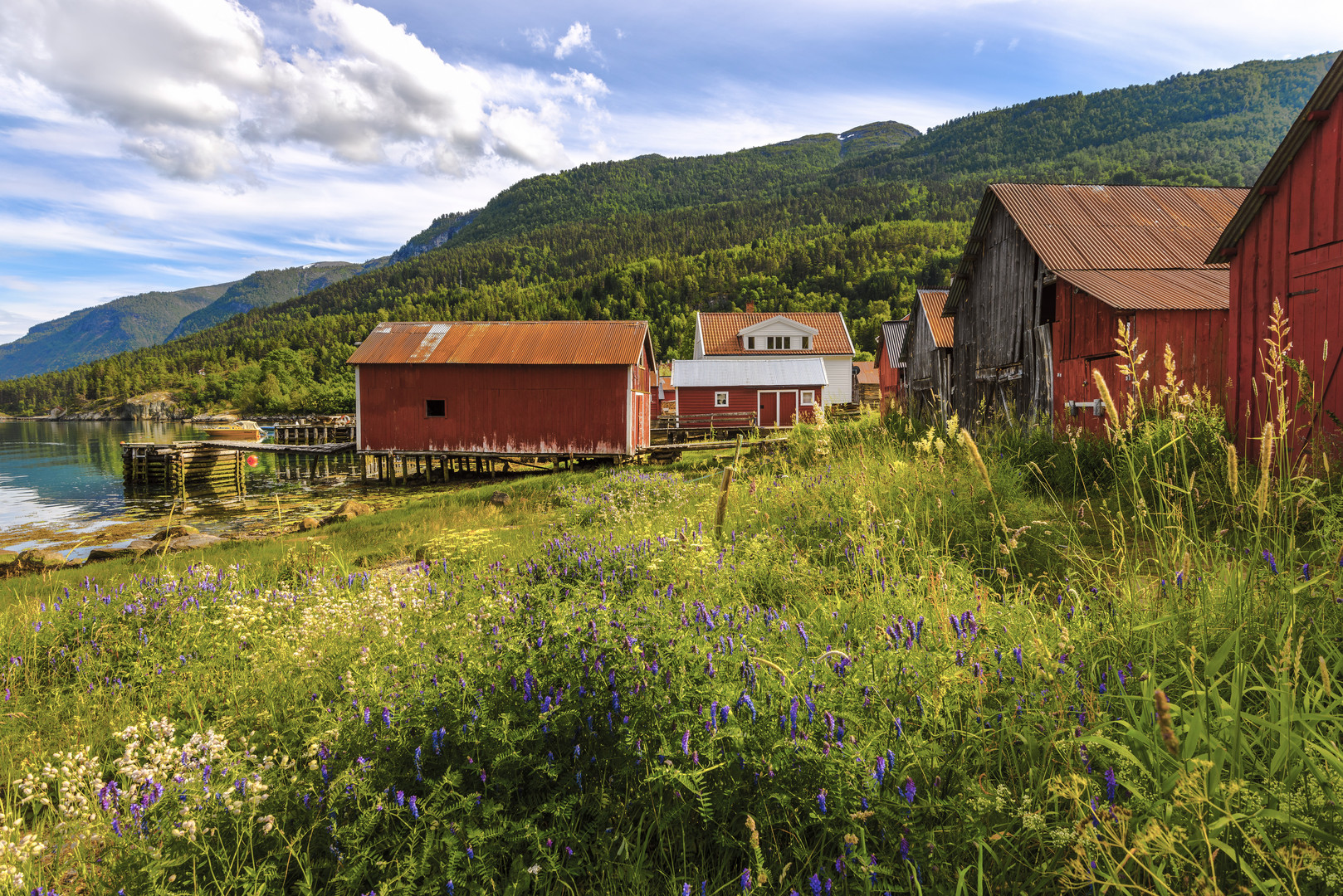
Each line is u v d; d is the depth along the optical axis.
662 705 2.33
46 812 3.01
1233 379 8.38
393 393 28.72
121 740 3.16
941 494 5.84
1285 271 7.57
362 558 9.58
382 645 4.09
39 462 42.66
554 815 2.17
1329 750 1.78
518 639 2.90
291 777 2.54
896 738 2.18
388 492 26.34
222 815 2.27
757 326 51.66
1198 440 5.72
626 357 27.42
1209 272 11.43
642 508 10.89
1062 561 4.77
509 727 2.40
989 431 11.19
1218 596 2.91
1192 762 1.70
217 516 21.34
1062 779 1.88
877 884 1.76
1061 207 13.74
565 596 4.26
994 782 2.13
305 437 49.66
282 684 4.03
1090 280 10.94
